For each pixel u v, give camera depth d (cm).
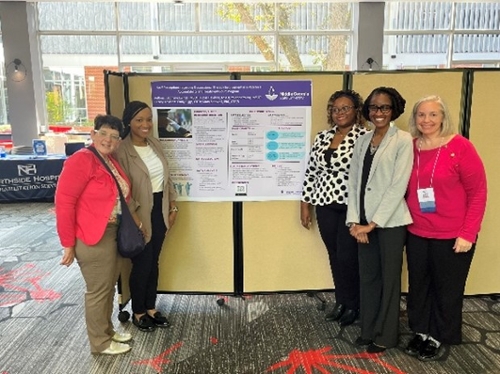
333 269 281
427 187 225
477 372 228
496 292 302
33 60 821
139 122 255
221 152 291
